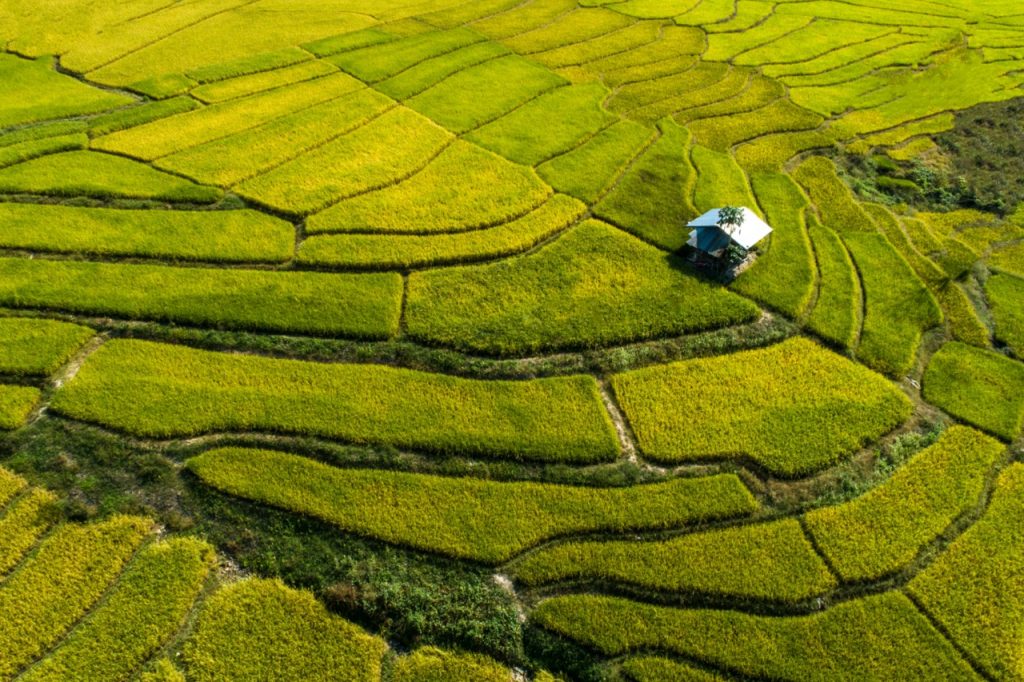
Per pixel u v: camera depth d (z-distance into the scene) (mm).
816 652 18922
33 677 17531
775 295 29281
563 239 31828
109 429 22891
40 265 28547
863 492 22656
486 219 32406
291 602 19219
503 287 28953
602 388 25625
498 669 18453
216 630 18578
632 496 22078
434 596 19562
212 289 28000
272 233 31125
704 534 21312
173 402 23688
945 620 19641
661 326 27500
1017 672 18688
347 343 26406
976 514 22344
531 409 24328
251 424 23266
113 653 18062
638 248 31453
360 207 32844
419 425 23578
